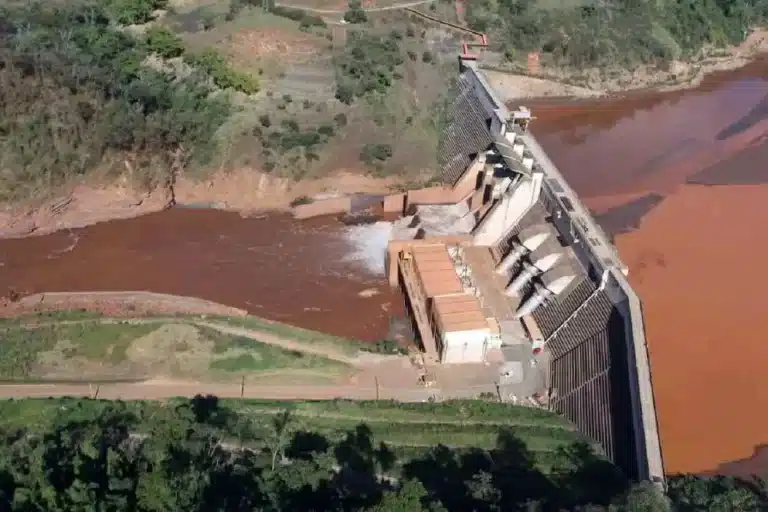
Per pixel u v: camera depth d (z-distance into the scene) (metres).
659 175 124.50
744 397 80.31
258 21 131.75
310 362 78.81
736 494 57.56
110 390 72.50
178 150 109.88
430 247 93.44
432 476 63.44
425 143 119.31
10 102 102.44
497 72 146.62
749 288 96.88
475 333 78.69
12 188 99.75
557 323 83.25
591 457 67.44
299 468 57.44
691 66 160.88
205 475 54.12
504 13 154.25
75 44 115.31
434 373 78.88
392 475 63.06
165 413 64.62
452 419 71.88
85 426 64.00
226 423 66.25
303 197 110.50
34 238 100.00
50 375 74.06
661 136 138.50
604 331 75.94
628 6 163.25
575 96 149.62
